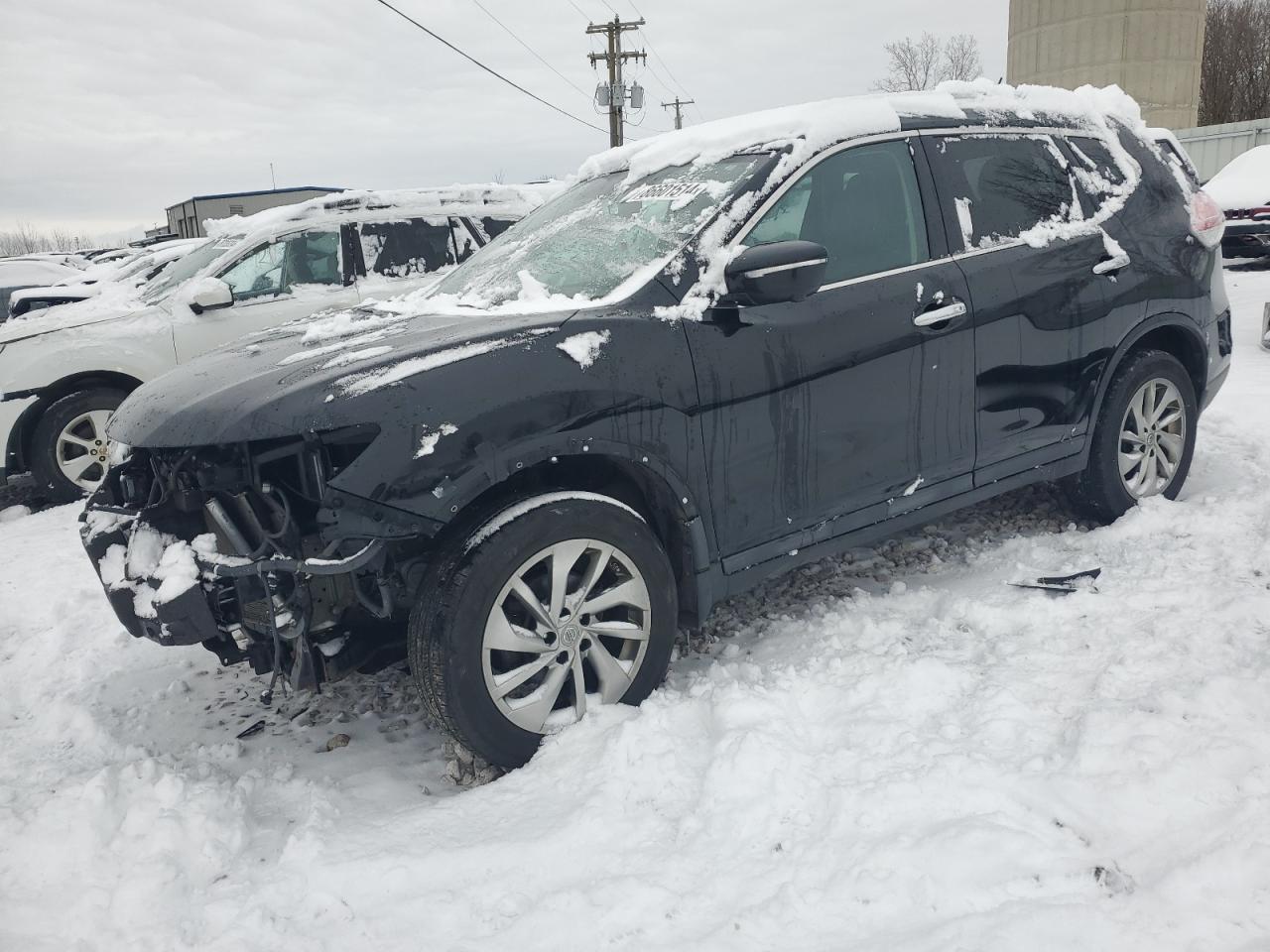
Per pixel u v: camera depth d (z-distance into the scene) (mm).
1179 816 2229
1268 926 1872
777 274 2920
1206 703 2623
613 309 2975
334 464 2656
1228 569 3545
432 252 7570
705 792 2533
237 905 2338
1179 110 27766
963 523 4582
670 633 3062
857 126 3531
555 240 3635
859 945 1982
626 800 2574
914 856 2184
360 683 3643
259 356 3125
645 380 2906
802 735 2768
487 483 2668
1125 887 2049
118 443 3127
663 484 2986
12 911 2408
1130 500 4258
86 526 3125
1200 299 4375
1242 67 41375
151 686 3775
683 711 2938
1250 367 7586
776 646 3486
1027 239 3826
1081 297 3912
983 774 2455
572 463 3010
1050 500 4715
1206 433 5629
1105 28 27281
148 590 2783
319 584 2768
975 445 3680
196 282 7012
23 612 4703
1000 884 2086
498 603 2711
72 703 3625
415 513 2576
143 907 2371
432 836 2537
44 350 6602
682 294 3068
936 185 3656
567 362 2807
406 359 2721
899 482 3502
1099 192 4164
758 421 3127
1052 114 4191
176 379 3139
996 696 2824
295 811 2803
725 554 3160
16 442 6637
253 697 3613
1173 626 3150
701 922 2125
